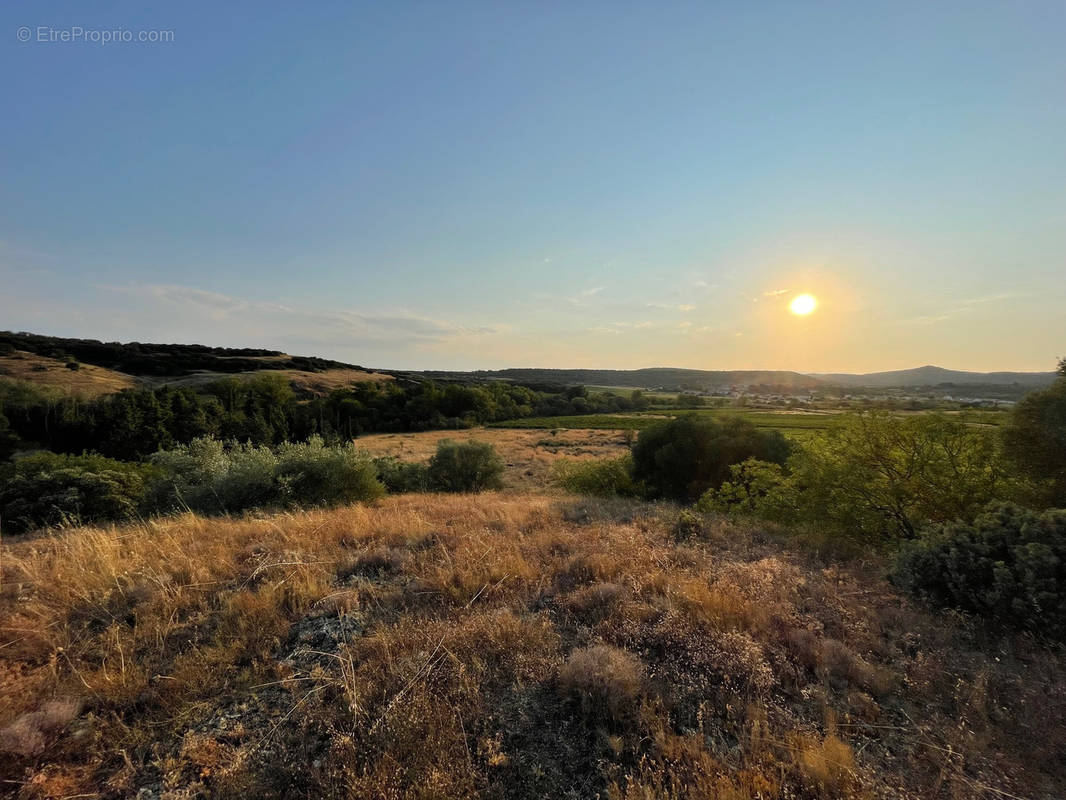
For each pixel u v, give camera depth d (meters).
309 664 3.32
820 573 5.54
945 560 4.45
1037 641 3.64
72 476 10.16
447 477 19.39
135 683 3.02
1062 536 3.91
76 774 2.39
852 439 7.76
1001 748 2.61
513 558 5.36
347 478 11.83
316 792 2.27
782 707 2.92
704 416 17.12
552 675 3.18
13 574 4.86
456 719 2.70
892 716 2.89
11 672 3.16
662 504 12.23
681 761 2.46
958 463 6.79
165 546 5.71
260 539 6.40
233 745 2.58
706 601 4.12
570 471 19.89
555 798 2.29
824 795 2.23
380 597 4.45
